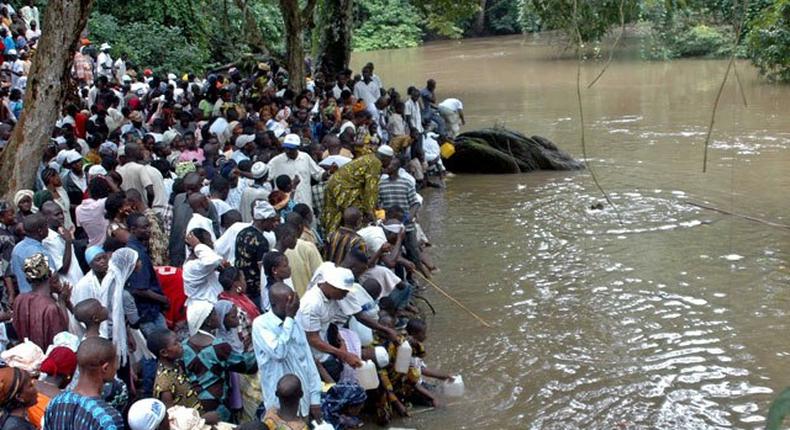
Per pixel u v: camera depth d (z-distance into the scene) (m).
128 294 6.30
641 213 13.07
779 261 10.65
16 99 13.80
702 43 31.31
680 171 15.64
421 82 31.42
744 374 7.81
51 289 6.10
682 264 10.71
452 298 9.76
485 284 10.34
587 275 10.48
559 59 35.91
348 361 6.59
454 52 42.47
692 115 21.50
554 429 6.96
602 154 17.53
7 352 5.12
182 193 8.27
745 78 27.30
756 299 9.50
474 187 15.43
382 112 15.38
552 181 15.57
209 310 6.18
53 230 7.02
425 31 49.88
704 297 9.62
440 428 6.98
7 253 6.96
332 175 9.73
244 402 6.19
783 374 7.78
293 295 5.89
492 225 12.87
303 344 5.90
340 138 11.73
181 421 4.95
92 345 4.52
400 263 8.94
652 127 20.09
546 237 12.11
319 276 6.57
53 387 5.02
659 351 8.34
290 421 5.33
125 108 13.32
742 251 11.10
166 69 22.75
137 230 6.56
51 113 8.86
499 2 47.84
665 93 25.33
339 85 16.55
